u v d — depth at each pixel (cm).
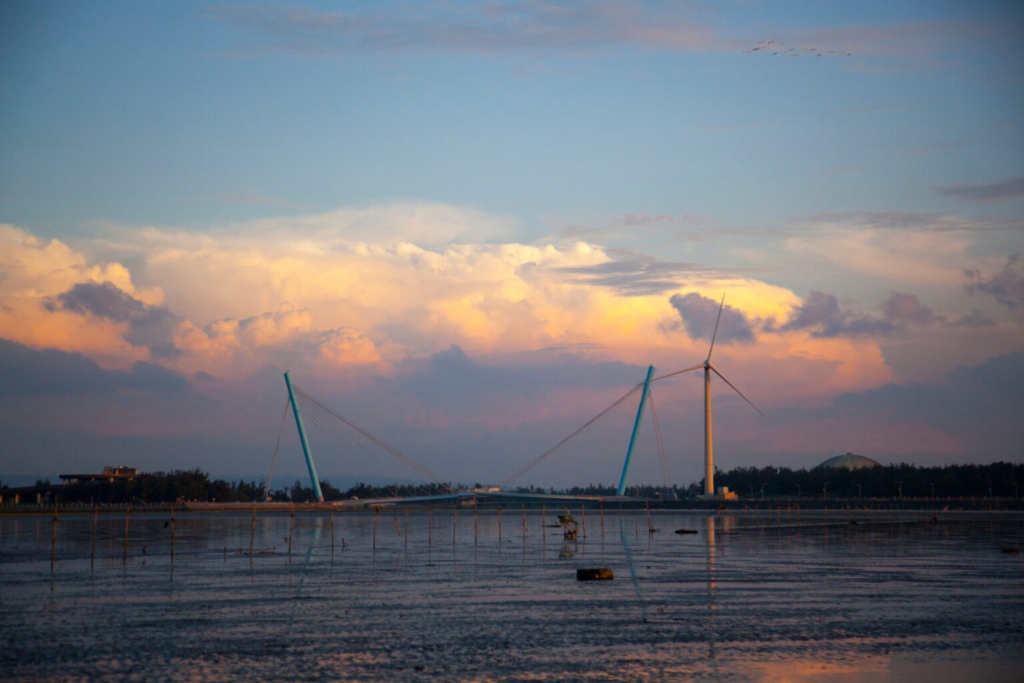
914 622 5756
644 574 8694
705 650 4916
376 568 9488
